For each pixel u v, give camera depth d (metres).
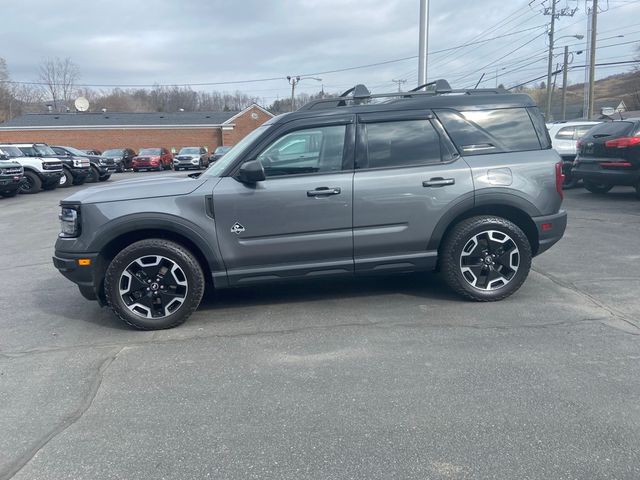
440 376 3.68
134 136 49.19
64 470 2.78
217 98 93.75
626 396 3.34
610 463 2.71
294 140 4.85
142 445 2.99
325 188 4.77
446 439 2.95
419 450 2.86
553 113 52.00
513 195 4.98
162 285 4.73
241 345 4.35
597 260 6.63
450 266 5.04
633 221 9.07
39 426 3.22
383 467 2.73
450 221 4.97
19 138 47.19
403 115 4.96
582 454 2.78
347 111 4.93
